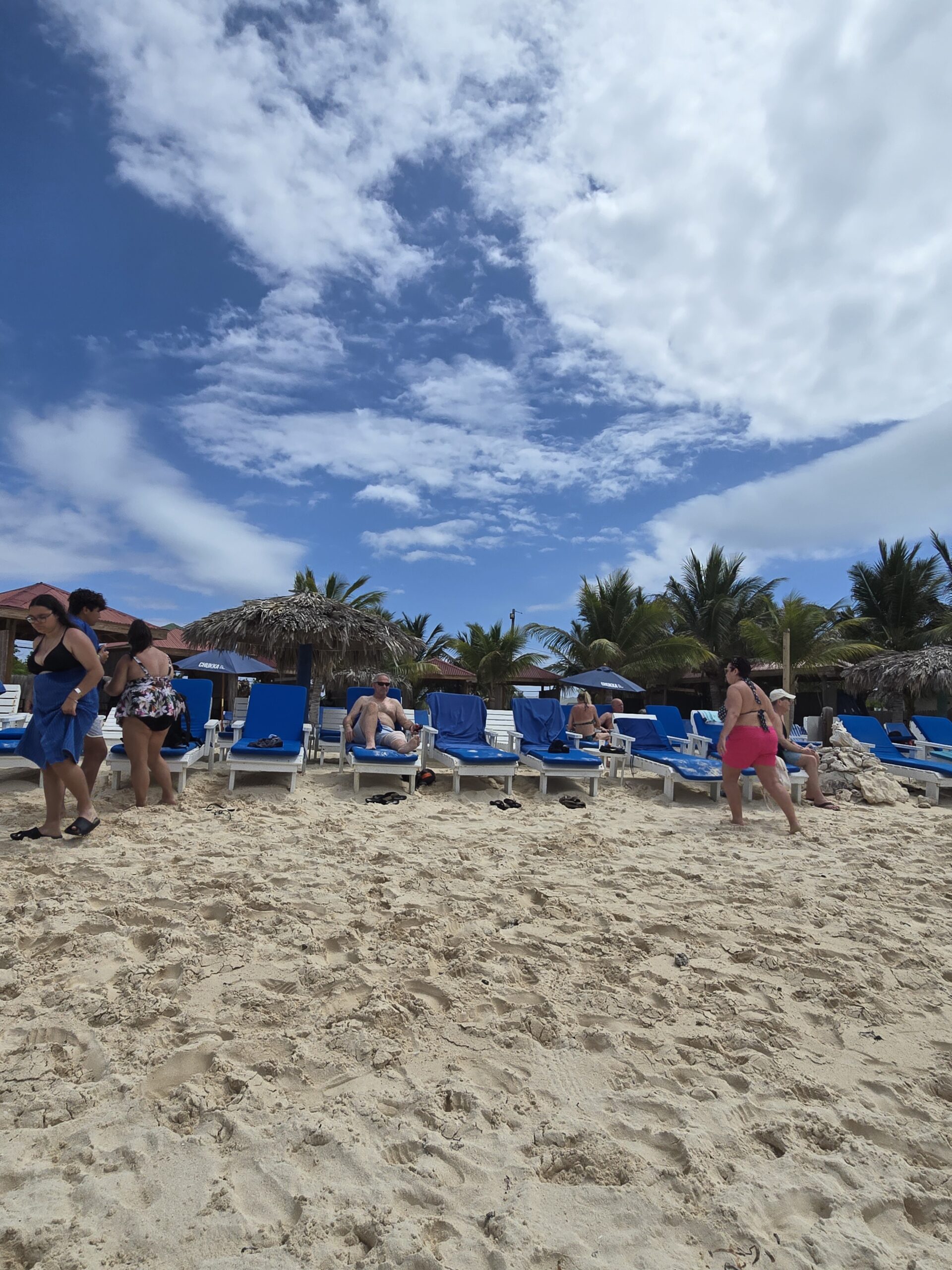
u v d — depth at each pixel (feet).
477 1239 5.02
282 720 24.45
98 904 11.09
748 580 88.17
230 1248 4.87
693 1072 7.32
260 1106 6.45
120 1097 6.50
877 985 9.51
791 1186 5.69
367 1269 4.71
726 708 20.13
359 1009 8.29
